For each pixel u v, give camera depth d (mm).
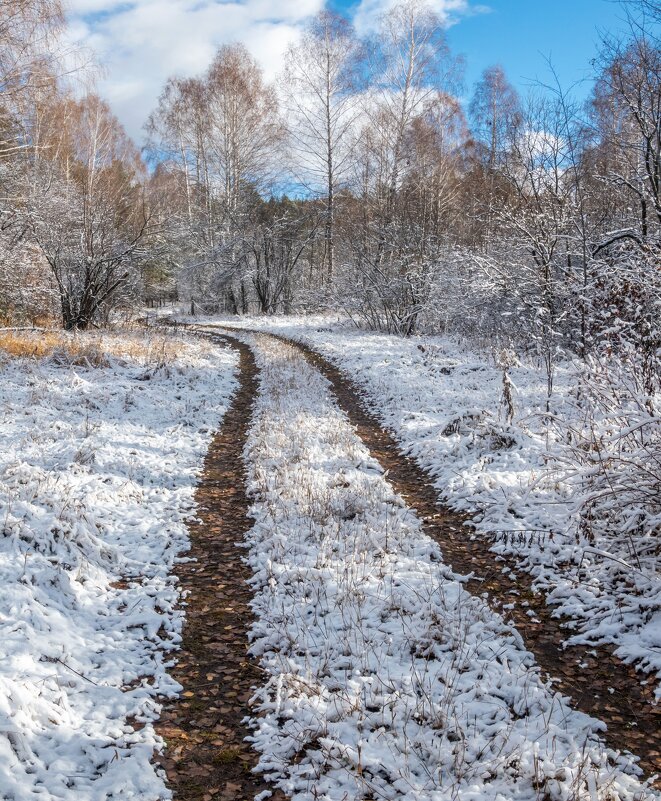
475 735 3723
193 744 3732
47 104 16484
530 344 15828
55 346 15164
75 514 6164
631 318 7934
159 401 12164
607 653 4605
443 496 7754
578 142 14086
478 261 16938
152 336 21047
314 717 3877
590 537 5898
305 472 8398
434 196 24438
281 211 35406
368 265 24312
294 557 6094
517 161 15359
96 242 21594
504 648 4637
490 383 13539
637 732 3789
